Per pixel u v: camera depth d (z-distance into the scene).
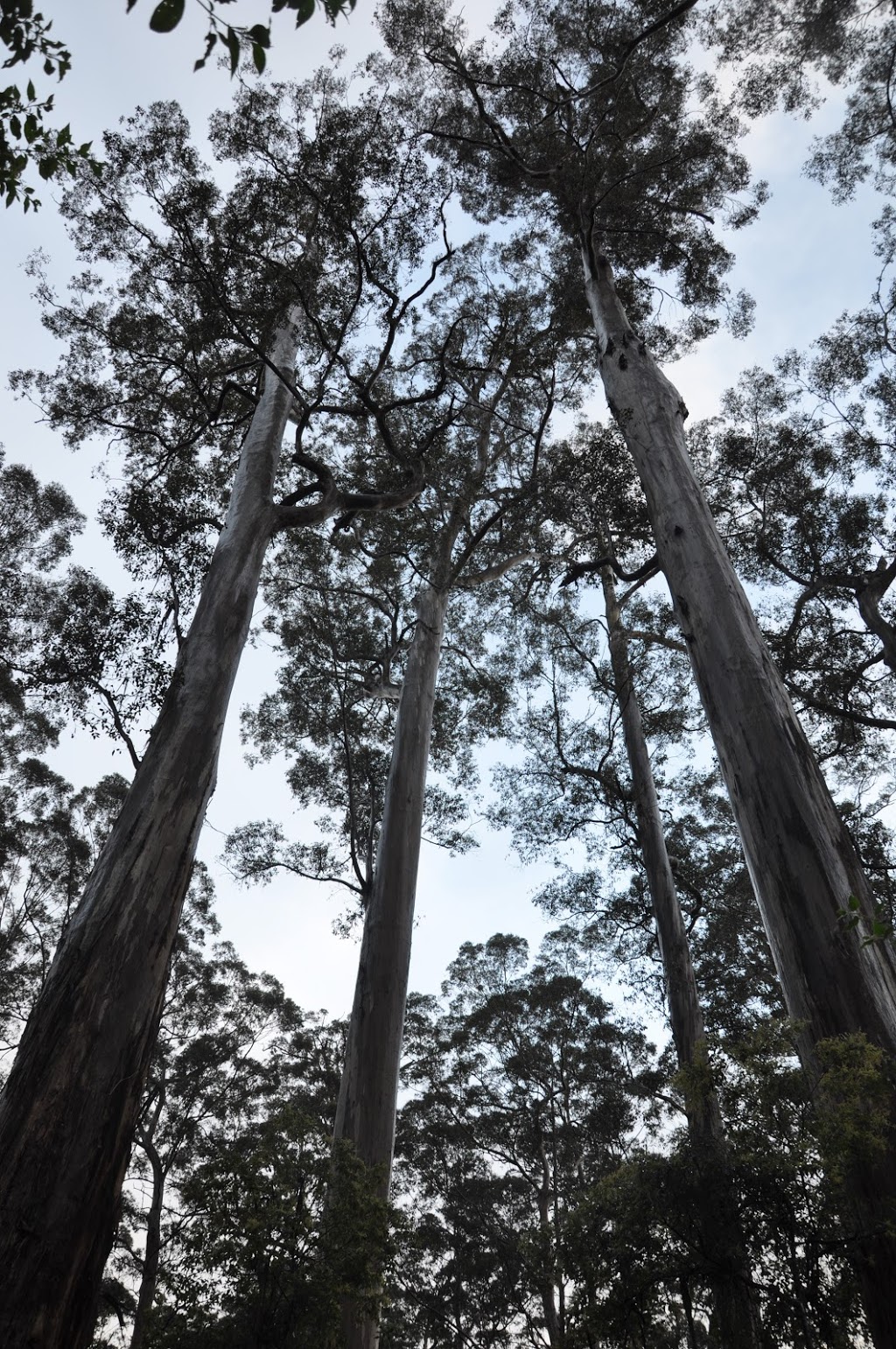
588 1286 5.84
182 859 8.25
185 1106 21.50
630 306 18.06
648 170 16.66
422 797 15.80
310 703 19.23
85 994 7.05
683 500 11.41
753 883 8.32
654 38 15.99
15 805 20.11
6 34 4.31
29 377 15.57
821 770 8.67
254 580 10.84
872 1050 5.58
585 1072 23.53
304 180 12.60
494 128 15.96
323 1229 6.66
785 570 15.77
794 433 15.91
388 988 13.34
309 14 2.99
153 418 15.95
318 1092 23.20
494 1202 23.28
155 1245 18.44
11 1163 6.11
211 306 12.52
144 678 10.17
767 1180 5.30
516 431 18.86
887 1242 5.26
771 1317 5.08
